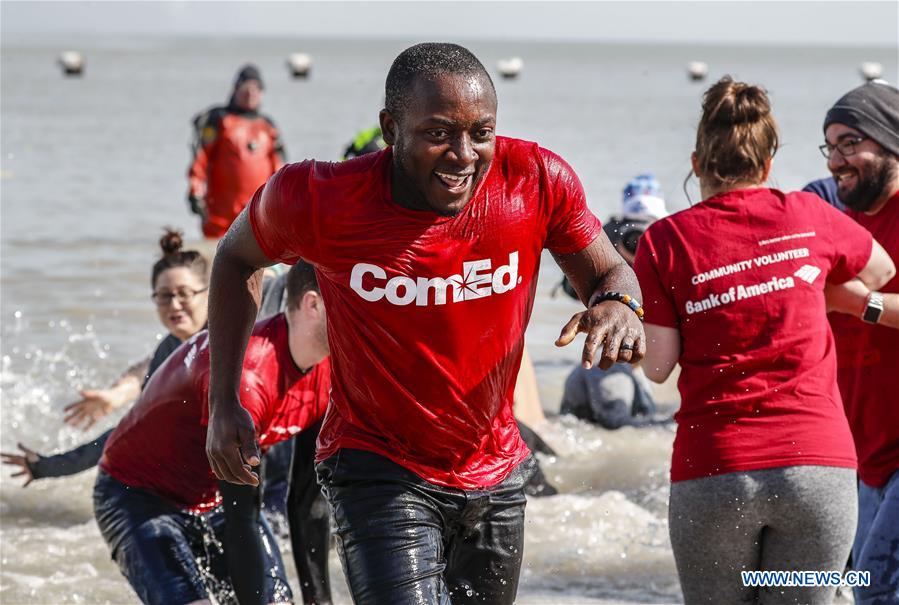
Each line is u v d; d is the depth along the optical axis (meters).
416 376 5.25
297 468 7.23
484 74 4.89
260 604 6.71
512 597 5.80
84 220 26.16
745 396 6.02
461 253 5.09
